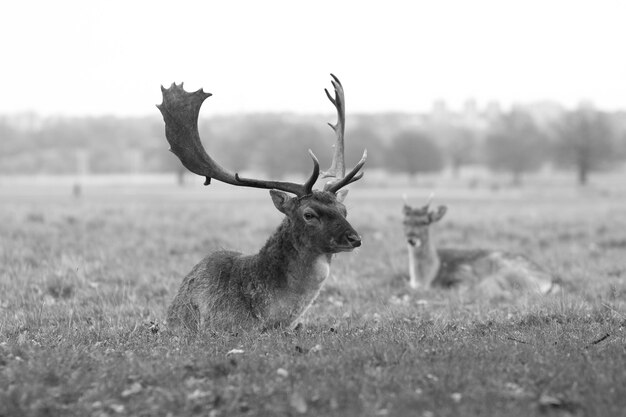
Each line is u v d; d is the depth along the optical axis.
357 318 11.59
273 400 6.34
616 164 109.00
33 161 184.50
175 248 20.36
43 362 7.41
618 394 6.23
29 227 23.28
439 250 17.75
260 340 8.44
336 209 9.10
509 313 11.41
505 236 25.73
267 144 123.38
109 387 6.74
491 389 6.44
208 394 6.50
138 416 6.21
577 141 102.12
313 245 9.02
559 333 8.95
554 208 42.62
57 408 6.34
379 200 58.56
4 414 6.19
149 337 9.24
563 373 6.79
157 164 181.50
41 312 11.68
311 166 116.69
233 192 83.06
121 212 32.16
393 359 7.41
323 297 14.04
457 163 142.00
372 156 122.56
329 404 6.26
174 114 9.57
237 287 9.41
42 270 15.62
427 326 9.83
